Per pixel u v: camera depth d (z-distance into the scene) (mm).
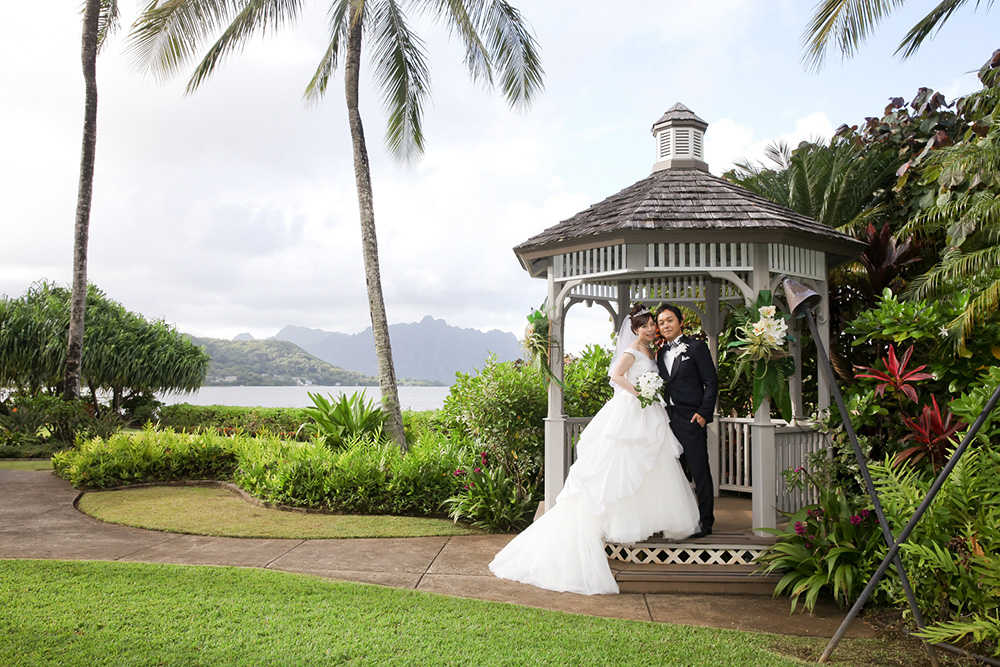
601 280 7430
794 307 4496
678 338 5832
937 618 4242
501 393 8484
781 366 5574
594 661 3693
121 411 18000
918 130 9453
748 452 7789
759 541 5473
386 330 11078
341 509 8156
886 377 5574
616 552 5531
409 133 13047
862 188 9797
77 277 14586
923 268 8750
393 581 5375
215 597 4715
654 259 5859
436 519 7855
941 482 3781
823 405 6379
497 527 7301
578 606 4816
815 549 4973
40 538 6684
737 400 8531
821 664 3779
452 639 3992
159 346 18719
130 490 9586
